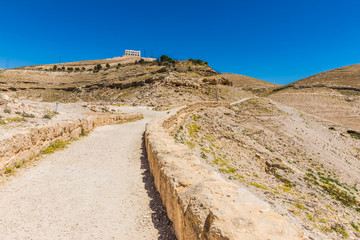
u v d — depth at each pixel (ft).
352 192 70.03
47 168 28.96
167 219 18.12
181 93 196.95
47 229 16.81
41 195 21.91
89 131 52.19
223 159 56.08
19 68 405.18
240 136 91.04
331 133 168.96
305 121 179.83
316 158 101.40
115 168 30.48
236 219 9.93
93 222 18.03
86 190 23.54
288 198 41.29
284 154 94.17
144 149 40.47
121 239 16.19
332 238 29.99
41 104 82.89
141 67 353.31
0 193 21.48
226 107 161.58
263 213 10.77
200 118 98.07
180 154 23.39
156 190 23.70
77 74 384.06
